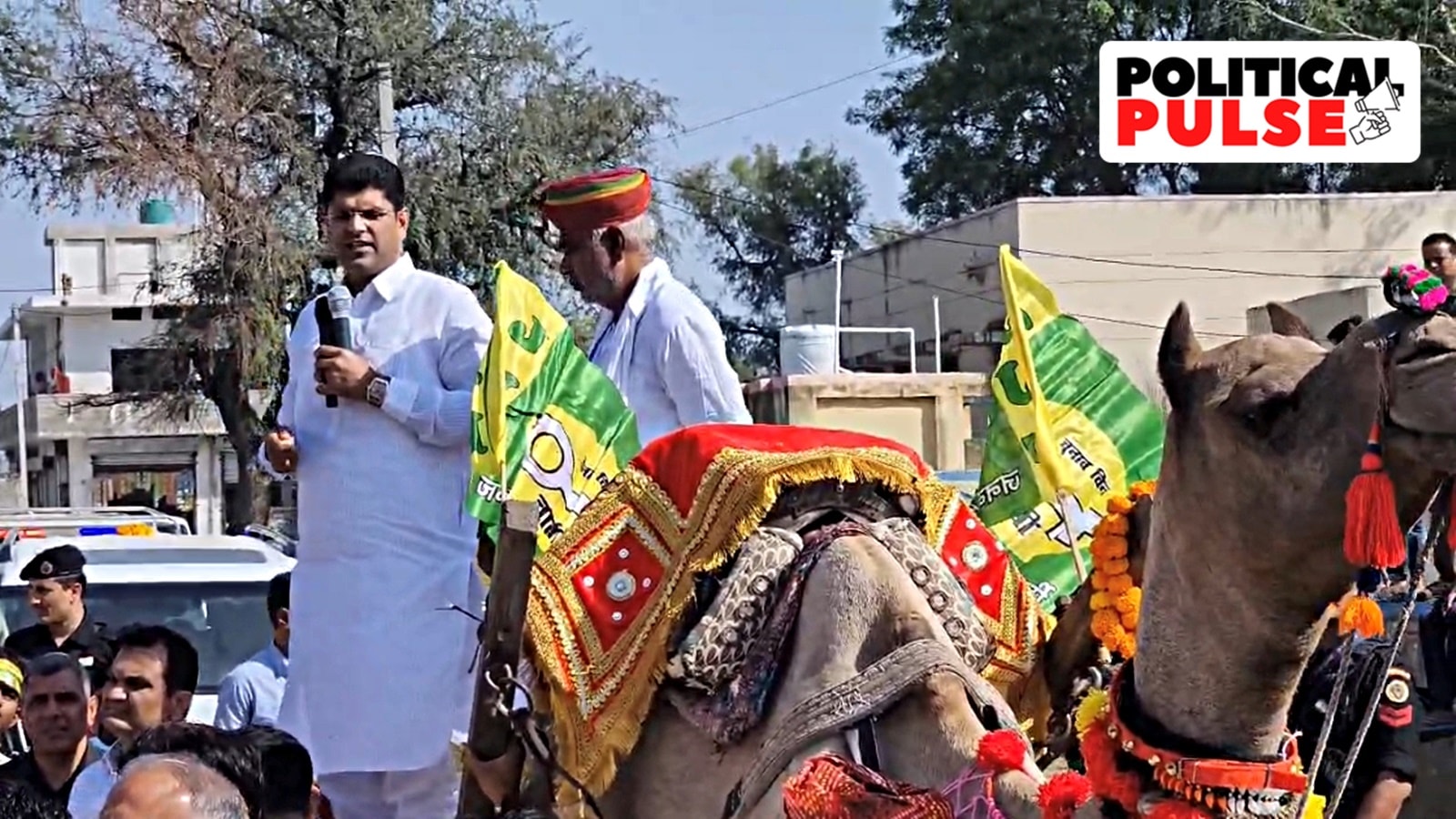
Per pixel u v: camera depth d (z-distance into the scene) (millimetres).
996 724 3979
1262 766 3350
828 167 44156
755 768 4078
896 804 3686
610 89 27438
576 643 4586
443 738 5504
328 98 26188
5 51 24328
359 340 5598
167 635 6320
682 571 4477
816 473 4484
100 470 43656
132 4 24484
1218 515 3242
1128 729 3475
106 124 24359
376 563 5473
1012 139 34094
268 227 24641
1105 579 4113
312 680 5555
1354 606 3154
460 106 26594
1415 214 26609
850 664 4129
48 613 8336
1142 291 26359
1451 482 2984
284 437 5656
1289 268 26562
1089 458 5297
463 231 26203
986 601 4680
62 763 6340
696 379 5582
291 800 4449
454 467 5555
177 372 27016
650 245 5789
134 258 44938
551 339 5055
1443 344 2896
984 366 26234
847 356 28297
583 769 4488
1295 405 3105
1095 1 31516
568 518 5000
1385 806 4598
